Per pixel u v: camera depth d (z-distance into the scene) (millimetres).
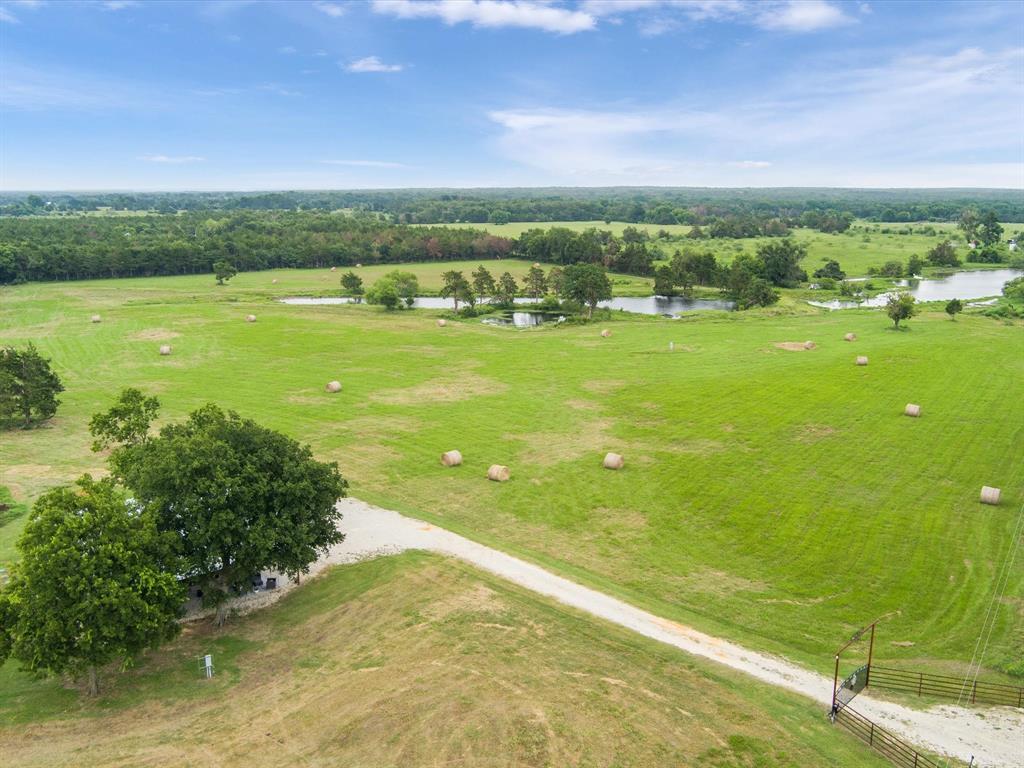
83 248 167375
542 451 58938
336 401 72125
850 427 63156
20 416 66188
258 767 24906
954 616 36094
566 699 28141
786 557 42000
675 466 55406
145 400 51938
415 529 44844
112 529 30328
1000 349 90812
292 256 197375
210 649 33219
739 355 90375
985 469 53781
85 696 29641
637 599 37188
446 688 28922
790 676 30891
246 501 34594
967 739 27156
